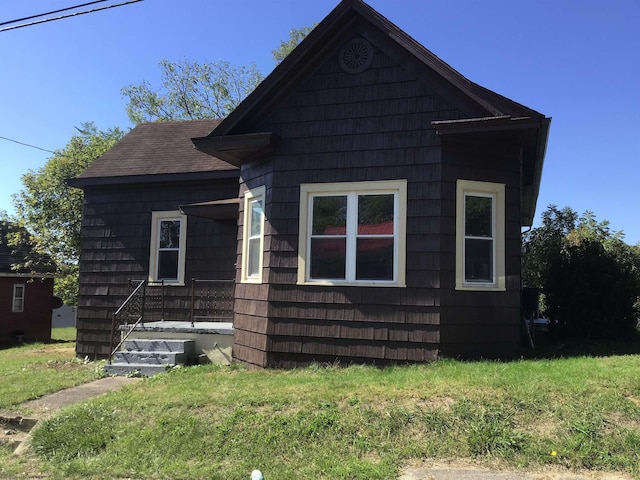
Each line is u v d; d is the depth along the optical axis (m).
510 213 7.89
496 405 5.21
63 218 22.56
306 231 8.16
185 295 11.48
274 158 8.47
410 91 7.86
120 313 11.62
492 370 6.40
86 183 12.20
